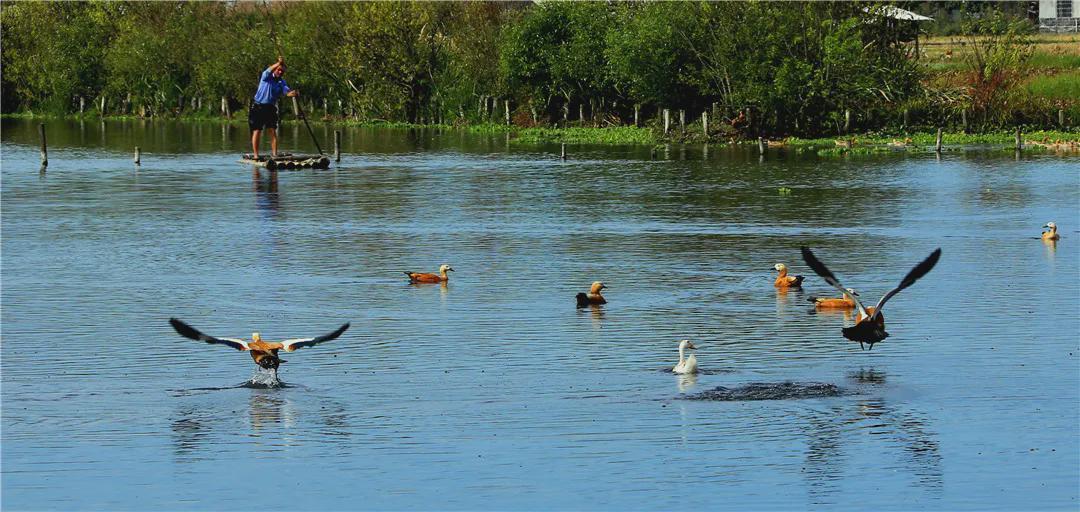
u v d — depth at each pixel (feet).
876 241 125.90
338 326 86.38
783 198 166.91
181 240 130.41
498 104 355.15
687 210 153.99
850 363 74.90
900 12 301.02
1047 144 258.57
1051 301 92.99
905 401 67.31
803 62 276.62
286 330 85.46
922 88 295.69
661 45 290.76
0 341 82.07
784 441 61.41
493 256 117.60
